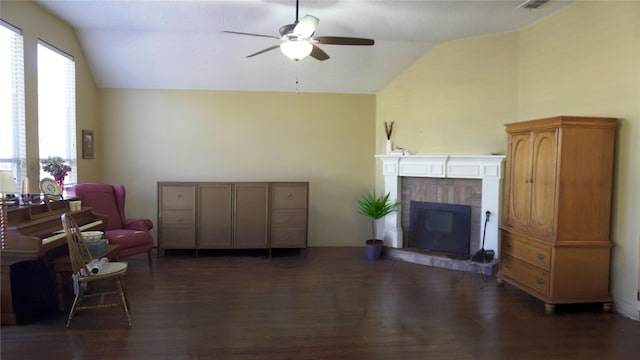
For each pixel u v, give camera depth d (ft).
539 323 10.30
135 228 15.30
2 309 9.87
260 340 9.26
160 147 18.12
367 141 19.15
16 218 10.16
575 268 10.96
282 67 16.99
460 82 15.76
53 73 13.93
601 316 10.75
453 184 16.15
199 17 13.19
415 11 12.60
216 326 10.00
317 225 19.15
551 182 11.05
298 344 9.08
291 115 18.75
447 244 16.31
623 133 10.75
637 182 10.39
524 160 12.22
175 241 16.88
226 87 18.17
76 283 9.77
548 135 11.18
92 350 8.70
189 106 18.20
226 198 16.98
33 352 8.57
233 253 17.66
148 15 13.10
